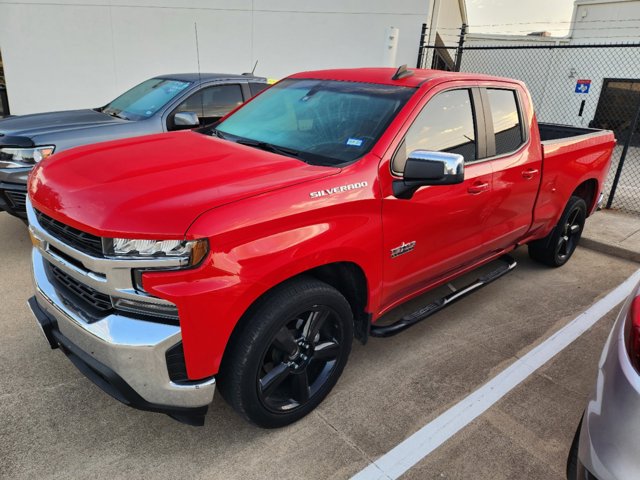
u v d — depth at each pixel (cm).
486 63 1830
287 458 261
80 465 250
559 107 1792
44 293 256
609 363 201
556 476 262
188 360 222
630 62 1634
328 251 257
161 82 661
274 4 1178
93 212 221
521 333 399
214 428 279
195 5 1156
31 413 283
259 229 228
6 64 1132
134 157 279
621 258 584
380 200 280
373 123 304
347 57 1235
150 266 210
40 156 490
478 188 349
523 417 304
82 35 1139
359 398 311
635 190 984
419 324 404
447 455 270
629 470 179
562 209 481
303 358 272
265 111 365
